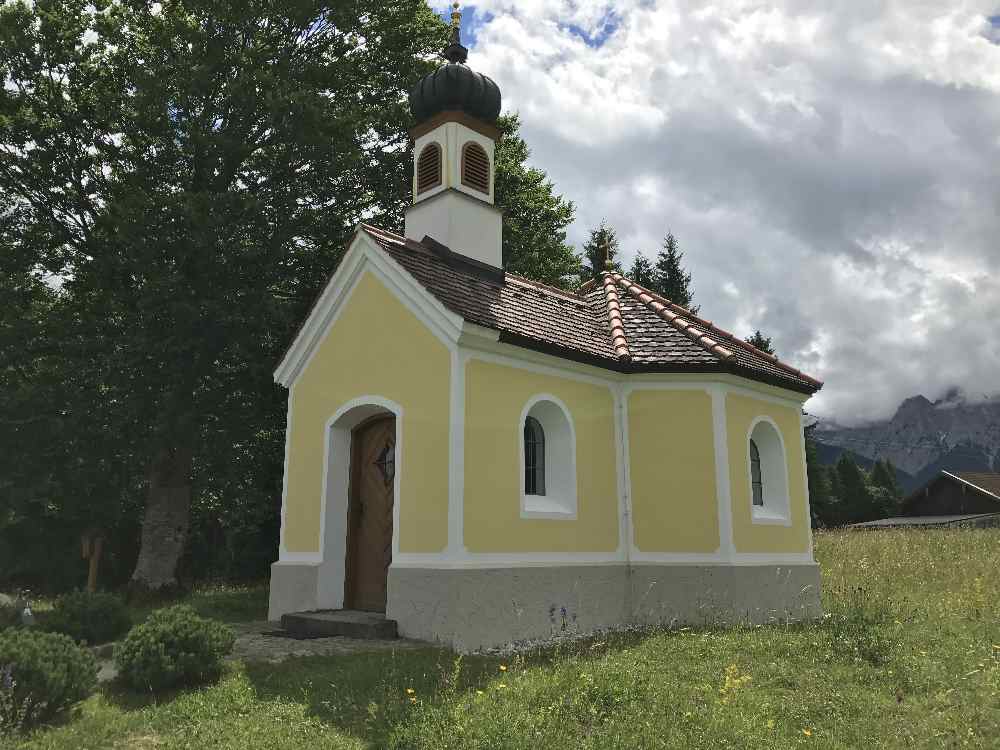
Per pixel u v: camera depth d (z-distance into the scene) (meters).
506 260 23.19
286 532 12.81
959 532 28.69
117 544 25.83
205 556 26.72
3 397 15.90
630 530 12.32
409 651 8.94
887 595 13.94
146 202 16.31
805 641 9.20
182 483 18.66
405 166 20.53
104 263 17.25
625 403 12.77
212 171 18.95
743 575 12.06
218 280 16.91
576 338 12.38
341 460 12.49
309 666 8.20
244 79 17.30
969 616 11.91
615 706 6.68
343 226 19.89
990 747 6.06
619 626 11.70
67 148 18.56
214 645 7.87
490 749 5.69
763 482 13.98
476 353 10.74
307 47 20.53
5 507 18.59
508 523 10.59
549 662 8.60
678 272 47.81
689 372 12.59
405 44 21.81
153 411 16.59
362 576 12.16
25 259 18.00
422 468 10.58
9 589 24.48
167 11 19.27
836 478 75.00
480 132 14.66
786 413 14.38
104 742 6.16
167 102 17.77
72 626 10.38
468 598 9.76
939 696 7.18
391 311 11.66
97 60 19.45
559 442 11.81
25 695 6.30
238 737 6.23
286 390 18.14
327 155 18.19
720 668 8.12
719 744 5.89
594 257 43.81
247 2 18.05
